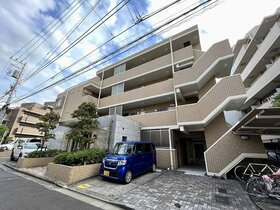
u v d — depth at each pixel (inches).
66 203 159.3
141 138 438.9
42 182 240.7
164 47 528.4
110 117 364.5
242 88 297.4
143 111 525.3
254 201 166.4
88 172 261.1
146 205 155.4
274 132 261.9
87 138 326.0
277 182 166.6
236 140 281.0
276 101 300.7
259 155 259.6
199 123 331.0
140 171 274.1
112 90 597.9
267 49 441.4
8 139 989.8
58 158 279.0
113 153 275.3
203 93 394.9
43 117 418.9
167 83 449.4
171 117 408.2
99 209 149.1
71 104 647.1
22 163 343.0
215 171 283.1
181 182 243.9
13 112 1227.9
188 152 533.3
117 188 211.5
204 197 178.4
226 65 365.4
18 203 153.2
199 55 437.7
